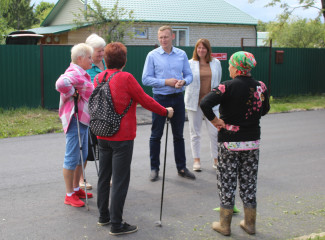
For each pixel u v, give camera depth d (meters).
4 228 4.11
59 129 9.38
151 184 5.57
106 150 3.98
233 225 4.21
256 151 3.83
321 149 7.67
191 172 6.01
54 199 4.95
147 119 10.77
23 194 5.12
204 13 21.44
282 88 15.91
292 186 5.51
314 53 16.48
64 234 3.99
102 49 5.02
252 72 15.06
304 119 11.31
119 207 3.92
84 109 4.52
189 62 6.01
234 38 21.94
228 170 3.84
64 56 11.80
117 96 3.79
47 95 11.73
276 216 4.46
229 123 3.78
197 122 6.07
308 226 4.19
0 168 6.30
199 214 4.52
